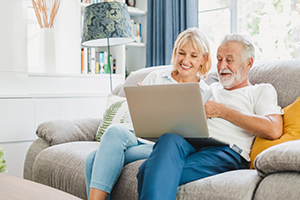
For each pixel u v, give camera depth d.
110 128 1.41
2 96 2.63
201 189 1.17
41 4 3.08
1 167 1.55
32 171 2.04
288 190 0.99
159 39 3.69
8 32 2.79
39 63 3.18
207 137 1.31
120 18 2.75
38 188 1.13
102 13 2.72
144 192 1.12
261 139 1.44
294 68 1.63
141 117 1.39
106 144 1.36
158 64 3.69
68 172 1.70
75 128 2.15
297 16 3.09
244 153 1.46
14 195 1.04
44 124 2.12
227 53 1.60
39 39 3.18
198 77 1.79
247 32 3.41
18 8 2.83
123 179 1.40
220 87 1.70
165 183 1.15
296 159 1.01
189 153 1.36
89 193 1.35
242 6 3.43
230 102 1.58
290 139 1.35
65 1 3.20
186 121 1.31
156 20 3.71
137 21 4.07
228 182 1.15
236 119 1.44
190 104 1.27
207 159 1.33
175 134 1.30
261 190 1.06
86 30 2.78
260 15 3.31
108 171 1.31
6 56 2.78
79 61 3.31
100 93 3.26
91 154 1.45
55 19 3.18
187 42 1.72
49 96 2.93
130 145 1.51
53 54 3.10
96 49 3.81
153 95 1.31
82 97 3.13
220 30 3.61
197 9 3.47
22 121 2.73
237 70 1.59
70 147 1.88
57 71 3.20
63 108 3.02
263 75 1.71
